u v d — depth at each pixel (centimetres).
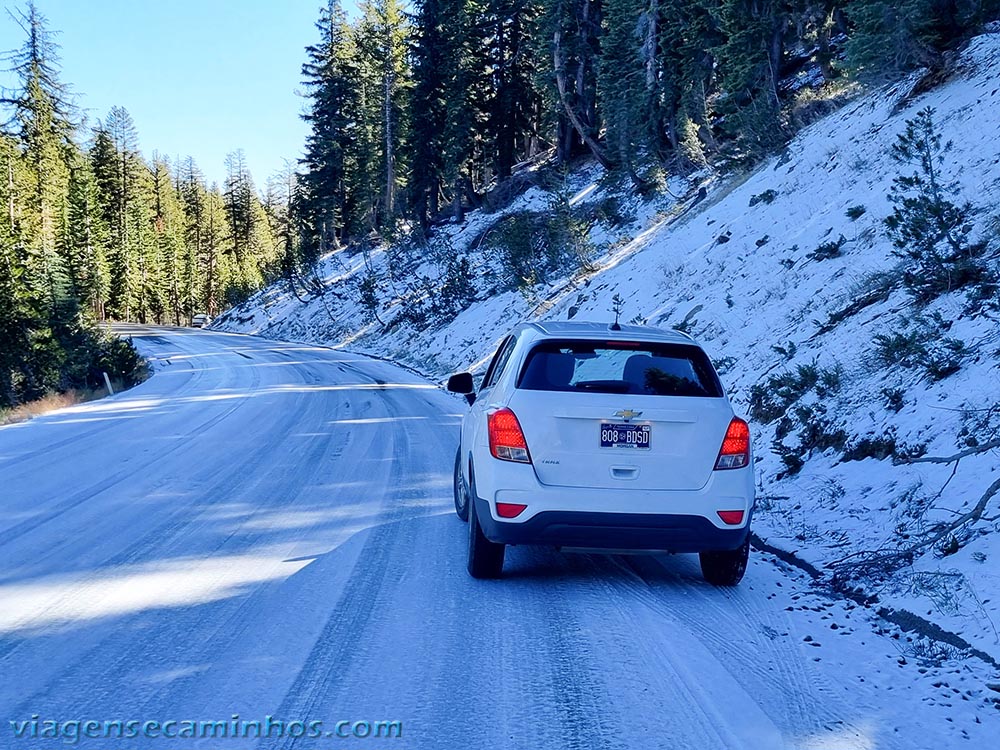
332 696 410
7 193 5262
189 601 553
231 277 11962
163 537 724
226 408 1936
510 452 560
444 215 6488
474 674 439
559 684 427
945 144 1554
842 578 607
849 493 764
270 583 594
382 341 4997
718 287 1848
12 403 3136
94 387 3256
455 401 2086
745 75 3114
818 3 2980
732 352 1479
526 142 7119
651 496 555
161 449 1266
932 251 1047
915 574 567
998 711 403
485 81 6038
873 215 1512
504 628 510
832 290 1391
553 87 5084
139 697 407
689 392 578
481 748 360
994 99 1552
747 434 577
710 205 2636
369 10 7388
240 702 402
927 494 680
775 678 439
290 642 481
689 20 3675
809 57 3672
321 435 1428
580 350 589
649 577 632
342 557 666
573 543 564
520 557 685
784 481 878
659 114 3953
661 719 389
